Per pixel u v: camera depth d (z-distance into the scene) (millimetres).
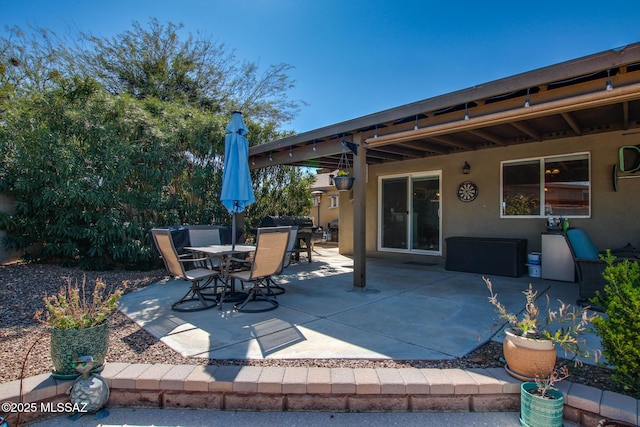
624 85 3223
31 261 6844
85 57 12578
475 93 3908
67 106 6531
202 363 2850
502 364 2773
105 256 7051
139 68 13242
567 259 5914
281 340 3330
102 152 6512
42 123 6297
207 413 2477
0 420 2223
